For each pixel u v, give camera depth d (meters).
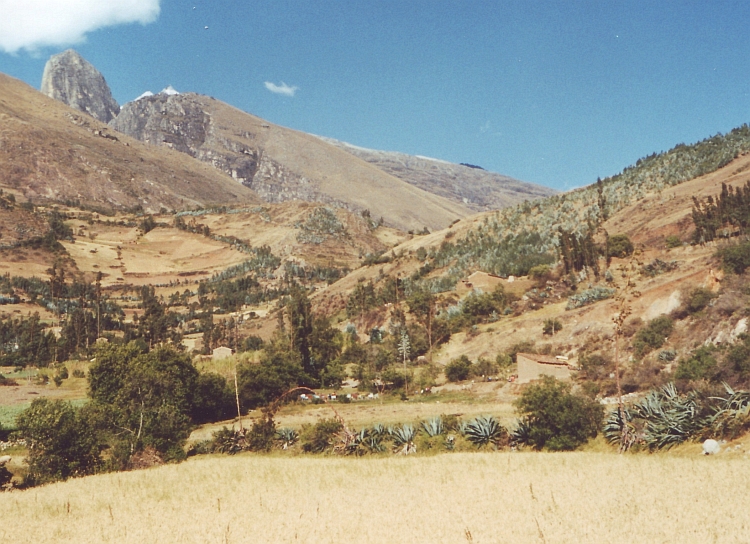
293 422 56.22
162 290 198.25
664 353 55.97
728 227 91.06
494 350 77.12
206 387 63.97
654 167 150.12
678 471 28.27
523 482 28.81
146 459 45.19
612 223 121.06
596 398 51.31
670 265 82.25
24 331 120.44
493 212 171.00
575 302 80.81
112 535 24.62
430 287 114.69
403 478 32.03
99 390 57.69
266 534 23.09
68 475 42.03
